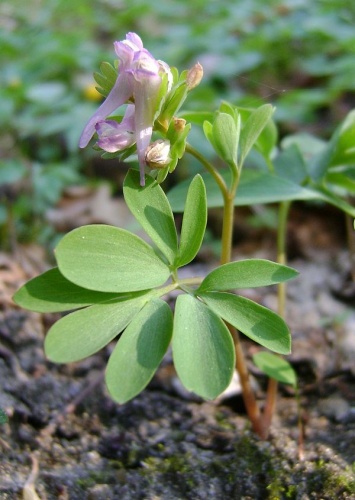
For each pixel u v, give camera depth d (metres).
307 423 0.18
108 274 0.13
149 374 0.12
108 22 0.56
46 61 0.44
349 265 0.26
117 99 0.13
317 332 0.21
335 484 0.15
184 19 0.54
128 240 0.13
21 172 0.31
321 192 0.18
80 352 0.12
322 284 0.25
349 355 0.20
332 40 0.44
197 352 0.12
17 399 0.18
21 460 0.16
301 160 0.19
